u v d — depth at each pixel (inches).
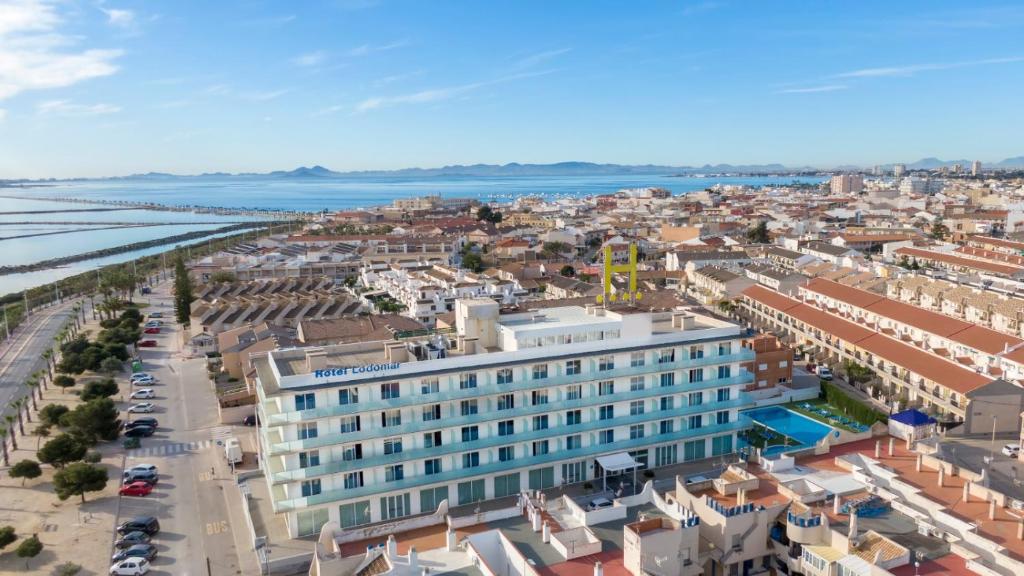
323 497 3528.5
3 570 3388.3
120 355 7003.0
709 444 4498.0
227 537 3690.9
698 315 4835.1
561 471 4116.6
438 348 4020.7
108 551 3567.9
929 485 3294.8
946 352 5807.1
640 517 2925.7
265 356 4052.7
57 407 5152.6
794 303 7760.8
